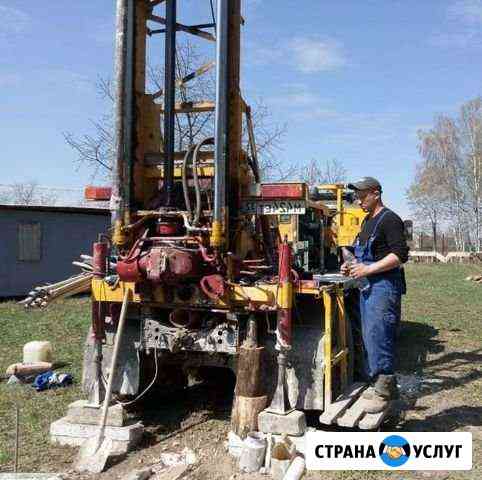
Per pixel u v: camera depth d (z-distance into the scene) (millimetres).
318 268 7242
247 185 5094
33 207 15297
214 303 4793
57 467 4375
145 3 5320
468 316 12352
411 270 27781
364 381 5770
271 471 4227
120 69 4992
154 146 5453
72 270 16078
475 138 49781
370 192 4980
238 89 5039
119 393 5199
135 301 4984
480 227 49094
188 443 4848
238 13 5027
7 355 8078
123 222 4973
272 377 4875
